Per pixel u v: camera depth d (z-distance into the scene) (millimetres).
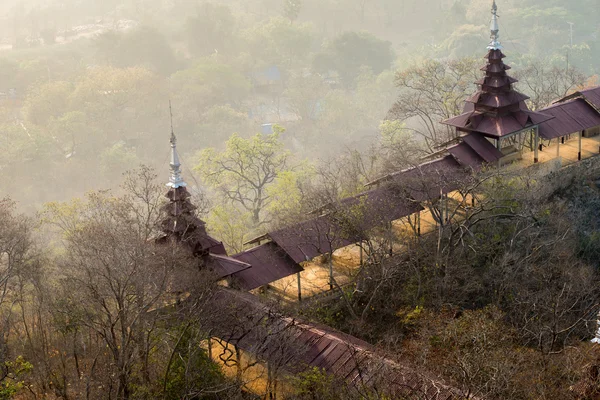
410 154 103562
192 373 62969
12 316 74438
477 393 58375
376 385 58000
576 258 87250
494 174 85438
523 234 86250
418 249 83938
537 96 121375
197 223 72625
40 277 70062
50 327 70000
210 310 65875
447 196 88625
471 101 95188
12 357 67625
